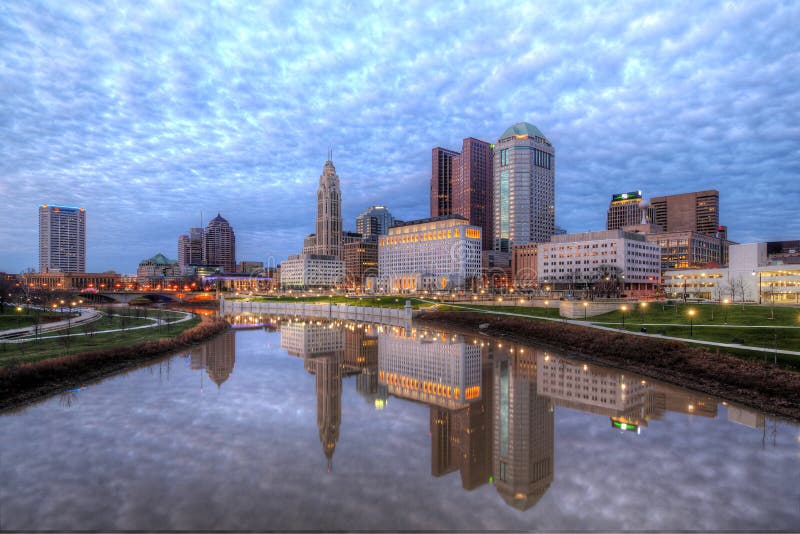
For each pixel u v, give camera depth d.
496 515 28.33
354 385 64.25
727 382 56.19
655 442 40.38
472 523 27.39
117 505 29.14
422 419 48.66
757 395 51.50
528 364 77.81
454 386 63.06
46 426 44.06
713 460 36.31
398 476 33.94
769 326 80.12
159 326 115.88
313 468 35.22
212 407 51.41
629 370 70.56
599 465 35.62
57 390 57.19
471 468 35.25
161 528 26.59
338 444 40.59
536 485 32.38
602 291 186.00
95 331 102.06
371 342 108.44
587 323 104.12
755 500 29.97
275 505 29.38
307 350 96.12
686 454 37.62
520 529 26.77
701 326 84.81
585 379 66.06
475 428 45.28
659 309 116.62
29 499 29.83
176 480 32.69
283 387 62.09
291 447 39.62
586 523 27.39
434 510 28.86
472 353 89.88
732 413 48.59
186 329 118.19
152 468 34.75
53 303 180.62
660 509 28.95
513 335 111.06
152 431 43.03
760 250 157.25
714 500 30.00
